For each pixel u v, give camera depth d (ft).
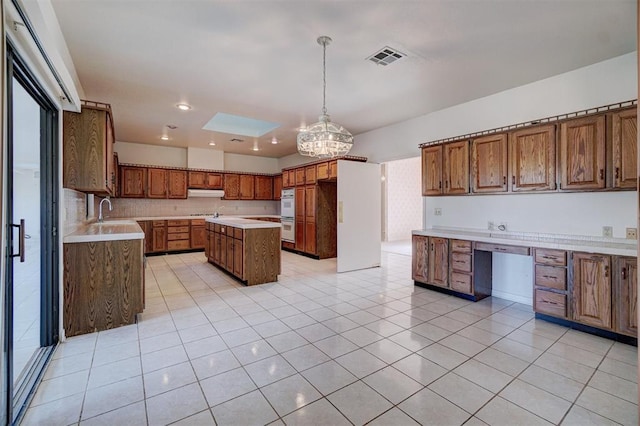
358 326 9.32
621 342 8.21
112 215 22.09
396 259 20.71
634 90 9.40
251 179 27.40
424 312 10.57
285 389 6.16
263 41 8.82
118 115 15.93
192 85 12.00
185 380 6.46
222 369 6.89
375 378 6.55
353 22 7.91
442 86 12.03
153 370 6.84
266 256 14.32
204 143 22.81
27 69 5.90
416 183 32.58
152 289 13.21
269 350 7.79
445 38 8.67
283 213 24.32
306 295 12.44
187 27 8.13
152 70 10.68
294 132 19.54
